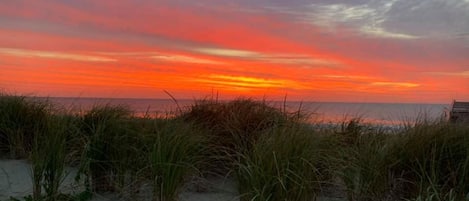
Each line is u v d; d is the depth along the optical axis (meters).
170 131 5.73
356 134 6.72
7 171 7.01
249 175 4.64
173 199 5.04
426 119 5.86
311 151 4.90
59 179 5.19
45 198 5.12
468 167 5.06
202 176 5.89
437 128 5.54
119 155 5.63
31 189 5.98
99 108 7.11
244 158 5.17
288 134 5.05
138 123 6.23
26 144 8.12
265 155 4.67
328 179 5.34
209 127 6.93
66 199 5.28
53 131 5.73
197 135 6.02
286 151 4.69
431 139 5.38
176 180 5.03
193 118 7.18
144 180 5.45
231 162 6.01
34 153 5.41
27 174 6.80
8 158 8.10
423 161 5.21
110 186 5.75
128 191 5.53
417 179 5.23
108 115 6.57
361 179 5.20
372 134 6.32
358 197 5.20
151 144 5.55
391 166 5.25
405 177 5.32
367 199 5.20
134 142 5.78
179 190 5.23
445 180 5.18
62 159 5.20
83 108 7.19
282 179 4.48
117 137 5.71
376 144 5.62
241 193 4.80
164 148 5.10
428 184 5.04
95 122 6.75
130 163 5.59
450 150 5.29
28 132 8.17
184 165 5.16
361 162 5.23
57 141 5.27
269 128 6.30
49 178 5.12
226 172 6.22
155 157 5.08
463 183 5.06
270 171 4.54
